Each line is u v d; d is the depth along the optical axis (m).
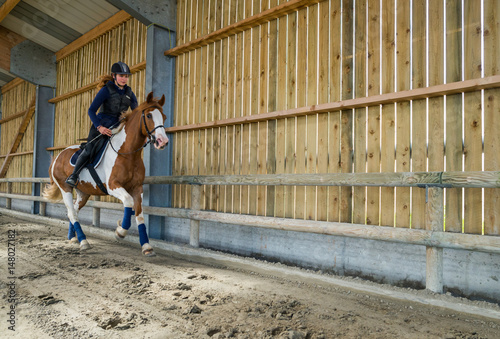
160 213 4.39
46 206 7.89
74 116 7.43
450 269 2.52
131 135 3.62
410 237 2.44
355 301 2.49
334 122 3.31
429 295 2.35
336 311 2.26
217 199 4.34
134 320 2.06
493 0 2.47
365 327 2.00
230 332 1.86
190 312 2.18
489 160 2.45
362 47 3.16
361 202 3.06
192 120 4.77
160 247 4.27
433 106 2.73
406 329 1.98
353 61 3.21
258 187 3.90
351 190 3.14
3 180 8.93
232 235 4.04
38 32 7.37
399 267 2.75
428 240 2.36
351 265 3.04
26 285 2.74
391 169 2.92
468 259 2.44
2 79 10.35
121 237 3.68
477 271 2.40
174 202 4.92
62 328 1.93
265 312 2.20
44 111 8.13
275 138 3.81
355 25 3.21
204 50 4.65
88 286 2.73
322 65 3.43
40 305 2.29
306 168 3.51
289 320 2.08
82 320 2.05
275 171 3.78
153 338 1.82
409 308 2.35
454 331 1.96
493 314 2.08
